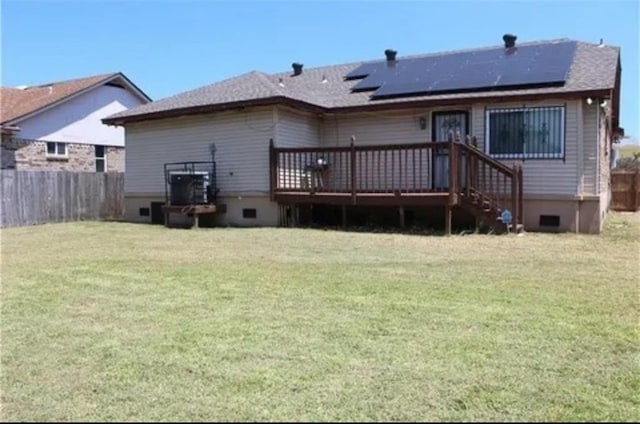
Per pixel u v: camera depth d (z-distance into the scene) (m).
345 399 2.92
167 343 3.84
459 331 4.08
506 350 3.66
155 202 15.25
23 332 4.14
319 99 13.94
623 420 2.70
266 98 12.48
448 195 10.55
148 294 5.38
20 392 3.04
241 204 13.45
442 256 7.77
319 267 6.88
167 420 2.70
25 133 19.44
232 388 3.07
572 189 11.09
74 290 5.62
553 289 5.52
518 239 9.66
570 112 11.06
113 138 22.69
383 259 7.52
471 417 2.72
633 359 3.50
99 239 10.52
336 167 13.77
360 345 3.77
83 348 3.76
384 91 13.35
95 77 22.70
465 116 12.40
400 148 11.13
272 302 5.01
